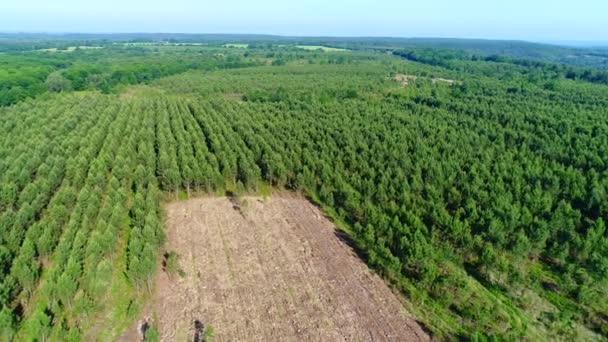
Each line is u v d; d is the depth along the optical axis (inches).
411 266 2050.9
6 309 1551.4
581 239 2103.8
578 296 1845.5
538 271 2082.9
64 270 1825.8
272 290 1935.3
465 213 2397.9
